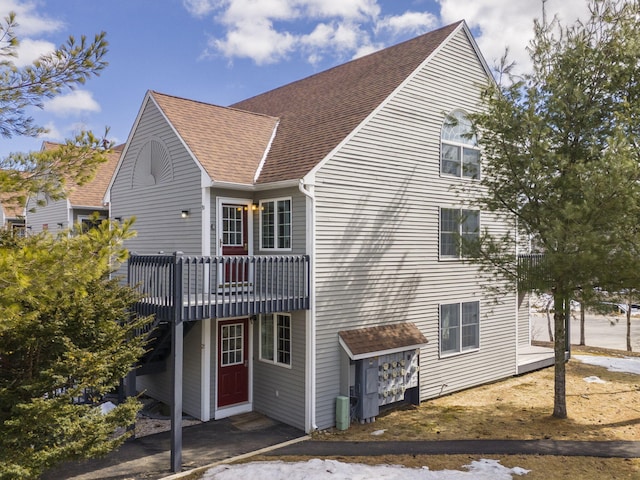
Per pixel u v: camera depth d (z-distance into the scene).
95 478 7.92
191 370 11.21
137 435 9.98
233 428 10.38
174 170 12.04
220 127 12.74
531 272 9.97
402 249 11.97
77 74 5.75
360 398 10.68
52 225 18.92
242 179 11.14
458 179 13.32
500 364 14.49
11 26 5.45
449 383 12.98
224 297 9.25
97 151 5.90
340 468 8.10
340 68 16.06
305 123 13.09
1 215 21.52
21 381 6.31
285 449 9.16
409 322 12.07
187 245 11.59
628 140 9.09
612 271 8.77
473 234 13.00
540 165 9.41
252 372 11.62
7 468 5.53
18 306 4.27
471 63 13.77
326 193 10.48
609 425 10.30
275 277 11.00
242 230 11.77
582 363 16.39
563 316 10.80
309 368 10.17
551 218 9.32
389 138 11.68
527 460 8.47
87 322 6.90
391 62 13.70
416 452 8.90
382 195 11.54
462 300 13.42
